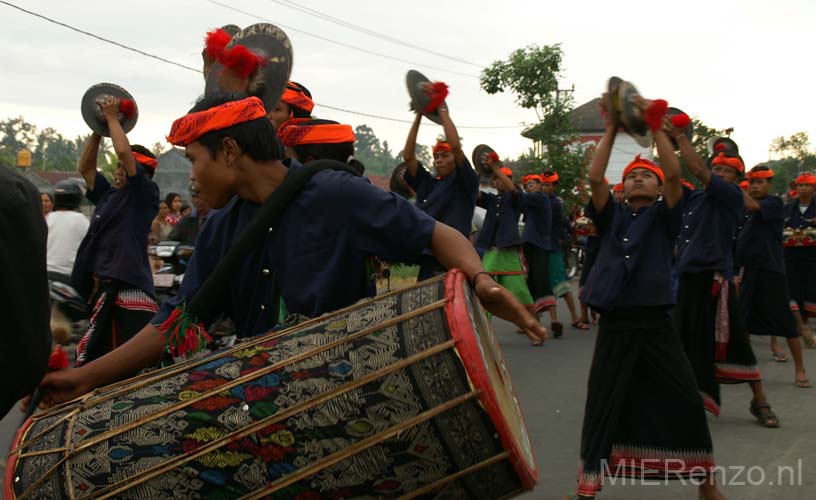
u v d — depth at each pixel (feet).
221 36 8.46
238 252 7.30
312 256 7.31
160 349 7.84
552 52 68.80
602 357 13.21
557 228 33.37
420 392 6.16
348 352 6.32
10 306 5.54
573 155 69.67
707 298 18.12
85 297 17.10
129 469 6.36
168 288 23.95
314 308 7.35
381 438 6.17
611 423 12.86
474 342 6.13
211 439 6.30
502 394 6.74
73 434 6.59
